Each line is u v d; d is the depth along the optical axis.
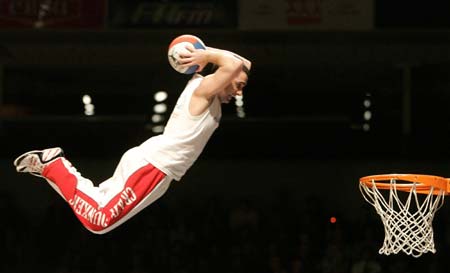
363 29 17.53
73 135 21.28
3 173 20.44
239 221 19.11
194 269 18.45
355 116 20.70
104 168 21.22
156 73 20.02
